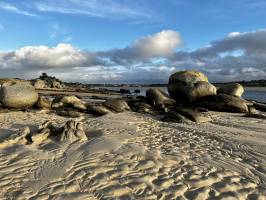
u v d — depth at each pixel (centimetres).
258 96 4909
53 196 482
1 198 472
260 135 1047
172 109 1769
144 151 717
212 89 1989
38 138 787
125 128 1025
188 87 2005
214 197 505
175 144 842
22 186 515
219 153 771
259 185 566
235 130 1138
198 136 981
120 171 589
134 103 1898
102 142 767
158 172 595
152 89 2055
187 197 499
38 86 5028
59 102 1750
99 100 2769
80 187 517
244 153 783
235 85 2169
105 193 498
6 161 632
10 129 957
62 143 764
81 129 842
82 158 653
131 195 496
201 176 588
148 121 1288
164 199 487
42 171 579
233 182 571
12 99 1486
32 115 1321
